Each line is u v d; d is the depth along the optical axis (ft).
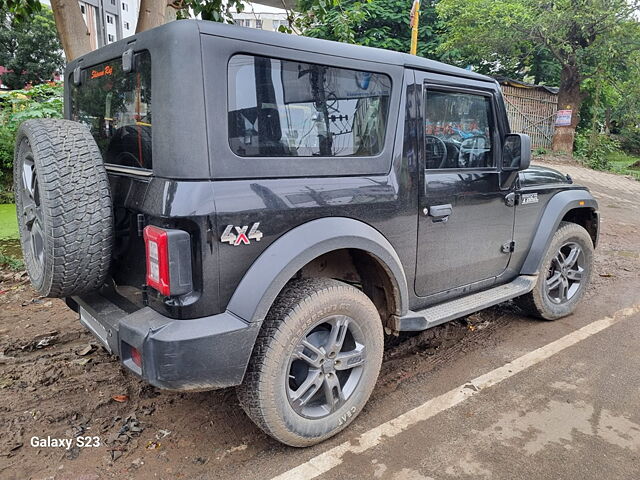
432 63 9.36
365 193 8.19
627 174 49.11
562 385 10.08
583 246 13.56
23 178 8.07
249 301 6.84
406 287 8.89
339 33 20.34
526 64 58.29
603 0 43.39
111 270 8.10
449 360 11.23
